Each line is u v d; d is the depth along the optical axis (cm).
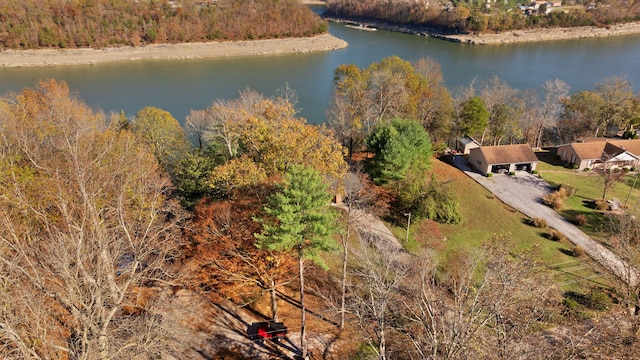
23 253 1967
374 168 5447
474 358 2161
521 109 7725
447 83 11300
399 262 3781
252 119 3953
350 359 2966
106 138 3688
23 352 1798
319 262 2769
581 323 3222
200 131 6209
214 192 3775
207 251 3066
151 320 2197
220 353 2911
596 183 6131
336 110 6800
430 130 7269
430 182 5184
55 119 3831
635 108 7675
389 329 2923
